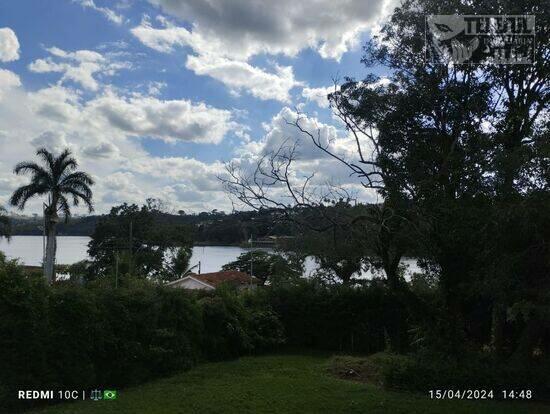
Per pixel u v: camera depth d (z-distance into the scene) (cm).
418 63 1337
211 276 4231
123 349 1159
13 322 934
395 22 1363
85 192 4550
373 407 972
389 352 1531
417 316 1355
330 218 1430
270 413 930
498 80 1305
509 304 1056
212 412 928
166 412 920
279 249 2603
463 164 1205
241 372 1317
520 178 1015
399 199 1265
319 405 981
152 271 5369
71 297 1056
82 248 7731
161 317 1325
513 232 1011
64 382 1007
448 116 1303
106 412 911
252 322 1697
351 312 1841
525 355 1168
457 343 1240
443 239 1231
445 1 1287
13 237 5888
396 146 1343
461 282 1252
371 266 2486
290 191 1438
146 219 5638
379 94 1343
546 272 1048
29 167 4412
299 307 1870
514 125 1273
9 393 904
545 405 1005
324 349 1841
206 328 1517
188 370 1337
